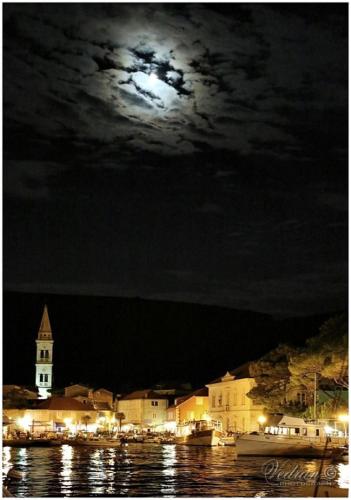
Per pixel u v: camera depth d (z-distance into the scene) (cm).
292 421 8081
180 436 13675
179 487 4975
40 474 6294
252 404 12462
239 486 4925
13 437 13550
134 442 13762
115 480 5650
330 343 8181
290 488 4656
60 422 16838
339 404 8556
